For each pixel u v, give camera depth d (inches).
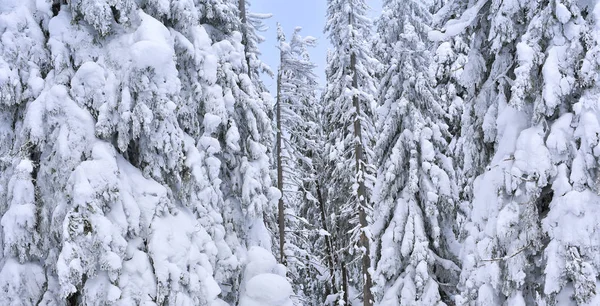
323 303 976.9
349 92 695.7
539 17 288.0
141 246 349.7
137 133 358.0
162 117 368.5
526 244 276.8
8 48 354.3
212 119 430.6
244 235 491.5
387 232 549.0
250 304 428.1
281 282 439.5
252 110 520.4
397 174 566.6
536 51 283.7
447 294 530.3
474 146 348.5
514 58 321.7
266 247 511.8
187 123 413.7
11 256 332.2
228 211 478.0
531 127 291.4
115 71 367.2
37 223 338.6
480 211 311.4
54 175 340.2
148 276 339.6
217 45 486.6
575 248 255.3
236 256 454.0
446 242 555.2
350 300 956.0
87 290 320.5
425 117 583.5
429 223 538.6
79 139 343.9
